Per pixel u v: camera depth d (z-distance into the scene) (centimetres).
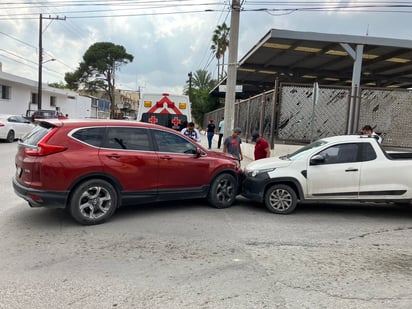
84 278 413
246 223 652
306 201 731
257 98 1535
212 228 614
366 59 1664
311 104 1251
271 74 2156
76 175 589
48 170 572
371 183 720
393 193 719
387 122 1241
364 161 727
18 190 602
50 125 612
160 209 736
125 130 654
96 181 611
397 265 474
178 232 587
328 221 689
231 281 413
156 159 670
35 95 3894
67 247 506
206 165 734
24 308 348
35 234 557
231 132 1256
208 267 450
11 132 2005
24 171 593
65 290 384
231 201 772
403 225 677
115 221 639
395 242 572
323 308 359
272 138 1258
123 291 384
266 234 590
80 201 598
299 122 1252
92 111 6231
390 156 743
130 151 648
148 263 458
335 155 734
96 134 625
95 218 613
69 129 603
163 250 504
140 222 638
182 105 1173
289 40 1379
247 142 1711
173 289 391
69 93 4675
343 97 1242
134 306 355
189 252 499
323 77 2109
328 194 724
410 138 1241
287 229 623
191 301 366
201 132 4459
